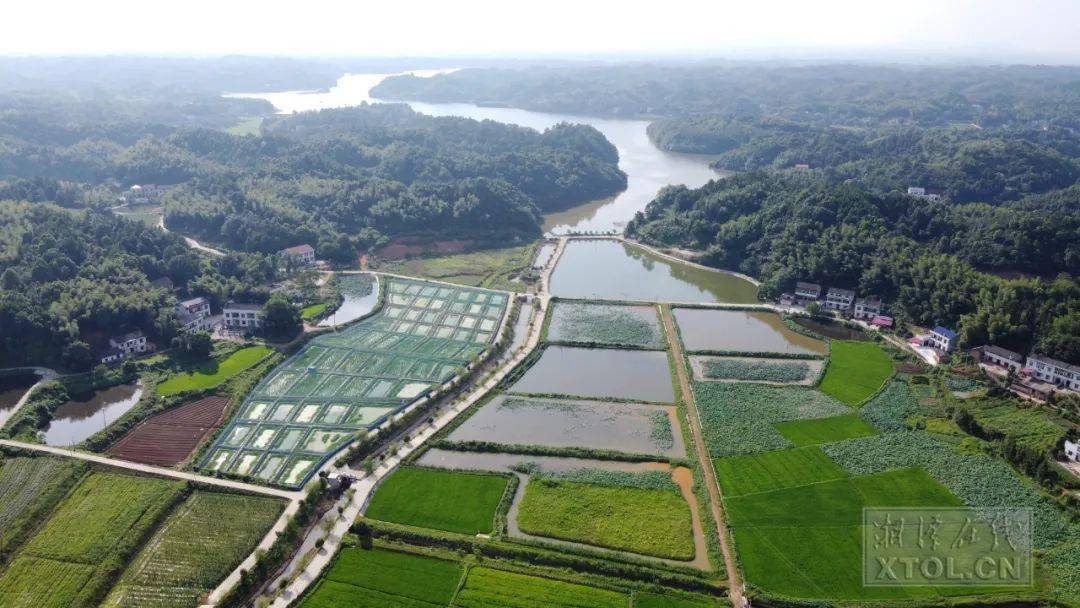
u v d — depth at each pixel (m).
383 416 136.62
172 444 126.81
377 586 92.56
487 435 130.25
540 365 160.88
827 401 142.38
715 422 133.38
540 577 94.31
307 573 94.94
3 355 151.62
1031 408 138.00
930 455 121.50
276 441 128.12
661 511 107.31
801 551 98.06
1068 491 110.31
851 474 116.00
